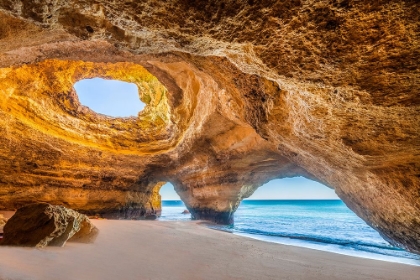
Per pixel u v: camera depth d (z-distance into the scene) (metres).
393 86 3.61
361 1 2.76
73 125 13.61
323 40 3.26
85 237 5.60
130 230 8.27
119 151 14.65
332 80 3.82
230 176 14.33
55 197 12.55
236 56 4.16
